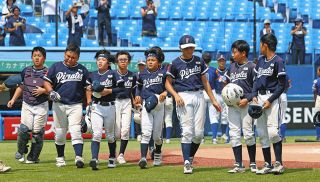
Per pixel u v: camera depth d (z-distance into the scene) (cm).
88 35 3006
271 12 3478
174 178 1080
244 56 1157
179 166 1280
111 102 1248
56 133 1286
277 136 1106
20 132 1369
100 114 1236
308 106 2467
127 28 3191
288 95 2456
